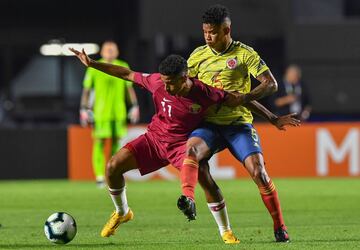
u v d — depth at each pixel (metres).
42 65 86.19
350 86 74.25
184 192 27.14
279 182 61.38
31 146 65.62
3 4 82.38
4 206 45.62
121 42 81.12
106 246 28.92
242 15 73.00
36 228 35.31
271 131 65.75
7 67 82.88
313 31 73.81
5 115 78.88
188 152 27.94
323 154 65.88
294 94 65.88
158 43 74.81
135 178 65.25
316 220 37.81
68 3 82.50
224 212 29.20
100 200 48.66
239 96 28.06
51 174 65.81
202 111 28.31
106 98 55.56
